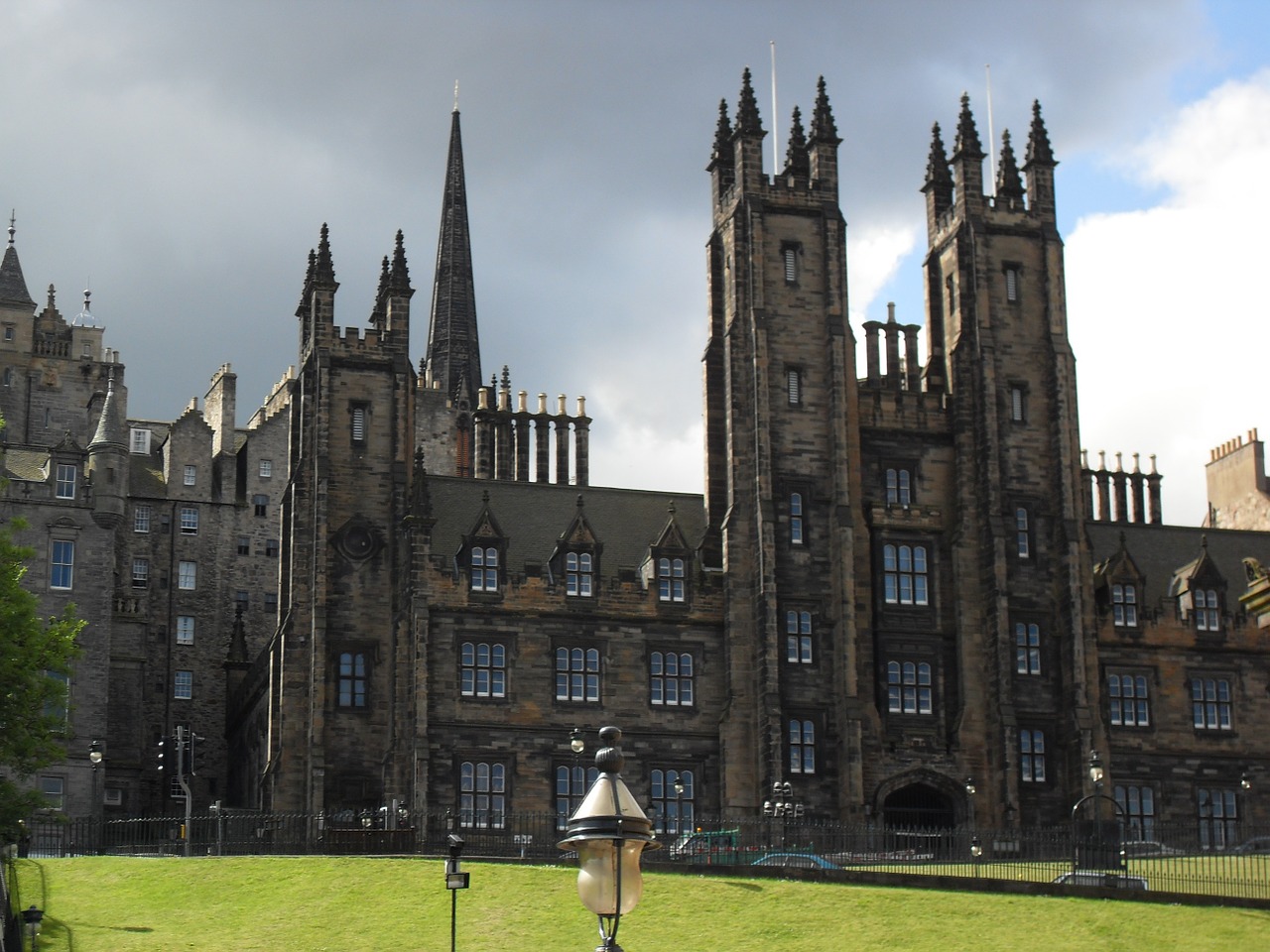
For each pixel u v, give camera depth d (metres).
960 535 120.00
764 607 114.31
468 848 100.31
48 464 124.25
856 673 114.88
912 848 103.44
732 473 117.31
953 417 122.31
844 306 120.44
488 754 111.00
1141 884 81.88
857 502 118.31
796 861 94.31
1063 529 120.69
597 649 114.00
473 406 183.75
